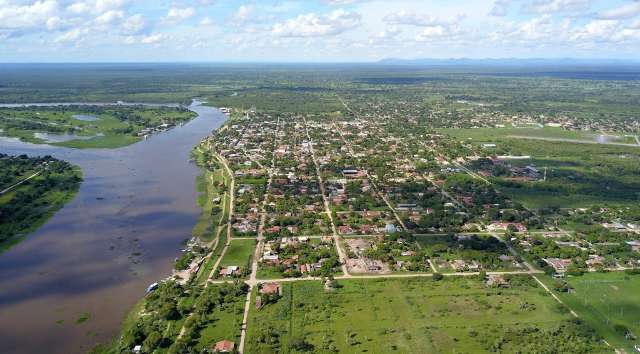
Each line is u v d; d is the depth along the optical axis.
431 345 127.75
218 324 136.50
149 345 125.75
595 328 136.88
